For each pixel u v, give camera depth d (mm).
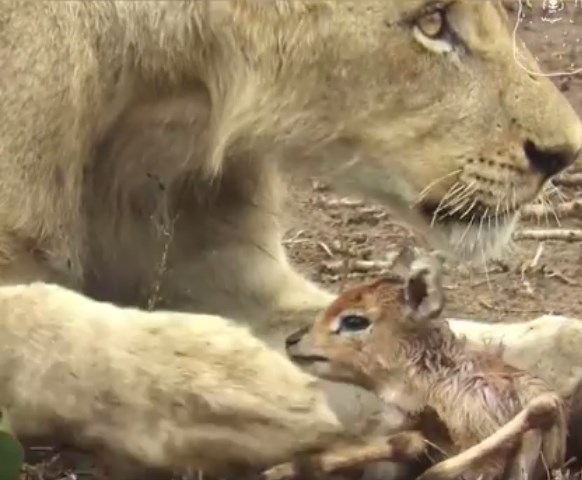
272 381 8594
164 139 10539
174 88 10383
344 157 10570
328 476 8484
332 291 13102
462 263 10656
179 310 10961
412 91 10297
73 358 8781
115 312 8961
